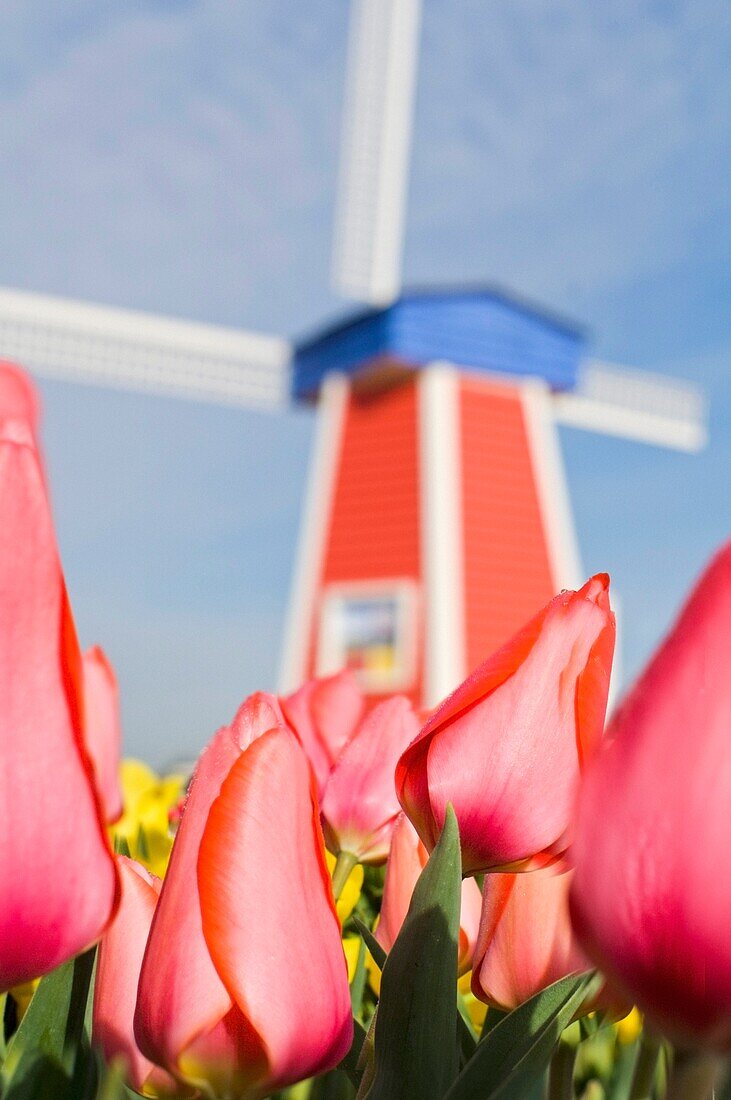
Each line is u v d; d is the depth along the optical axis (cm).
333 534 2870
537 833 100
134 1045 92
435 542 2623
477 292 2792
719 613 57
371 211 3036
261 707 91
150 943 84
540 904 107
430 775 101
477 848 101
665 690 58
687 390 3328
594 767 61
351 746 134
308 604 2883
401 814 127
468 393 2758
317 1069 84
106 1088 72
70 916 67
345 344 2880
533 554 2752
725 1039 58
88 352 2878
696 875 57
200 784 87
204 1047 82
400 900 125
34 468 65
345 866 130
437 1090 90
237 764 84
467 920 126
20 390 73
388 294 2988
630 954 58
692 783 57
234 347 3081
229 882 82
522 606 2709
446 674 2559
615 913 58
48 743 66
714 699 57
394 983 91
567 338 2942
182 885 84
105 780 178
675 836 57
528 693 100
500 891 110
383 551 2744
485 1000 111
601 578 104
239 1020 82
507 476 2766
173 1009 81
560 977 107
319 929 85
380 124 3061
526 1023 91
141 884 98
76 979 95
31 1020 93
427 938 91
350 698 152
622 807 59
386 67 3091
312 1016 82
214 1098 83
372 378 2855
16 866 65
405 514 2719
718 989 57
